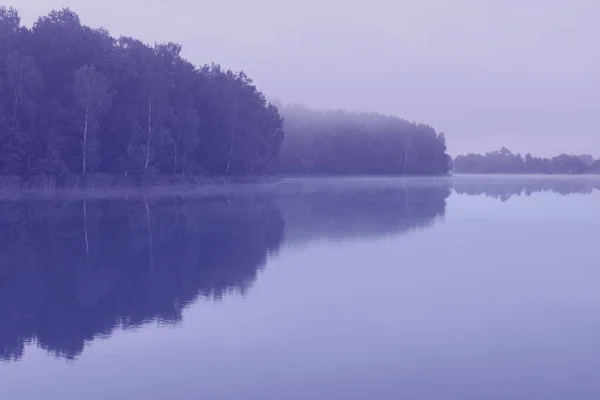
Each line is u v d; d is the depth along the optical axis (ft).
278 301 55.11
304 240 92.89
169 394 34.71
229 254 80.02
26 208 145.69
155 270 69.10
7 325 47.78
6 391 35.09
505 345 43.14
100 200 171.73
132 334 45.60
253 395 34.58
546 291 59.16
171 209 146.51
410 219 124.77
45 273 67.31
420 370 38.34
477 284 61.87
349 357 40.57
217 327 47.09
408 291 59.21
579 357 40.70
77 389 35.42
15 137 182.29
